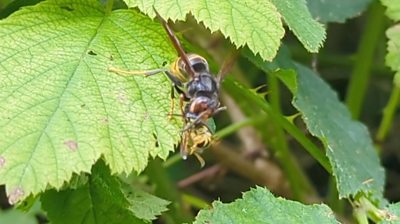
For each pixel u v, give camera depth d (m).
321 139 0.27
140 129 0.22
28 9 0.23
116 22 0.23
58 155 0.21
